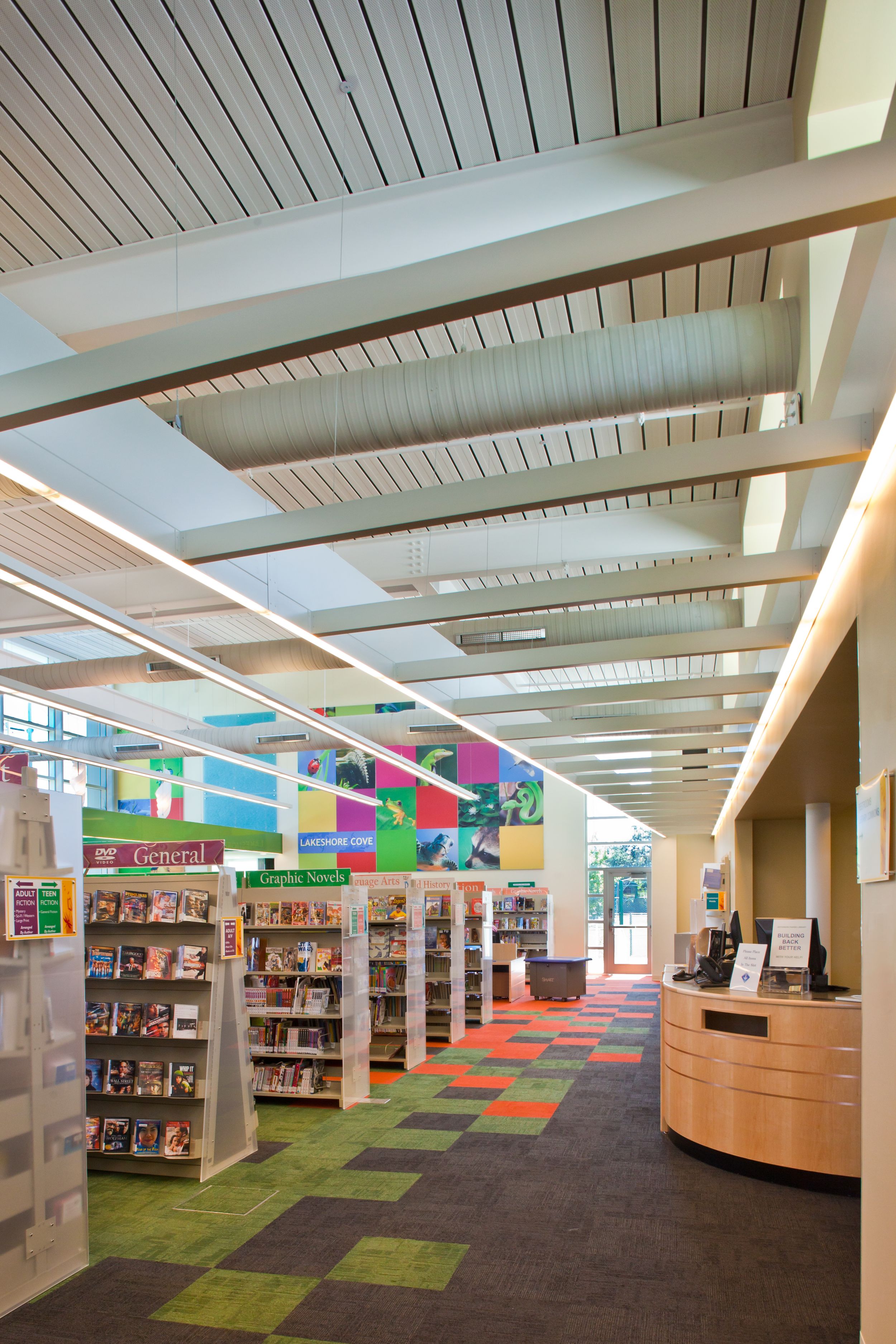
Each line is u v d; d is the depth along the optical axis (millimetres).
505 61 4184
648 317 6074
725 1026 6574
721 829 17781
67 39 4070
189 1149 6238
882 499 3447
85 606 5840
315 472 8242
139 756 14773
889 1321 3279
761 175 2299
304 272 4957
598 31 4051
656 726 9359
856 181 2229
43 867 4766
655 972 21141
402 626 5863
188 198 4938
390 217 4859
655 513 8883
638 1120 7711
